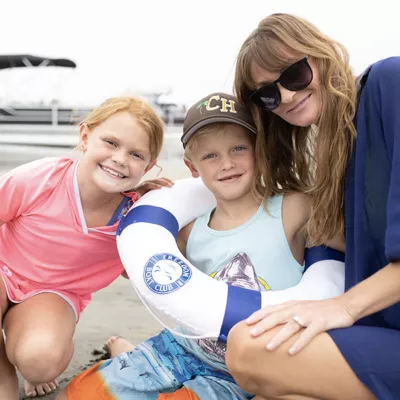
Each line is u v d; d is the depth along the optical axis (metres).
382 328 1.46
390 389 1.37
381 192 1.57
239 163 1.91
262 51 1.71
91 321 2.83
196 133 1.91
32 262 2.15
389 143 1.53
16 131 14.30
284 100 1.72
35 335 1.90
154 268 1.75
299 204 1.94
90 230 2.11
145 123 2.04
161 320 1.83
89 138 2.09
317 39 1.69
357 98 1.67
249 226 1.93
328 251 1.90
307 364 1.41
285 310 1.47
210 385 1.80
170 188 2.13
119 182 2.04
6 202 2.10
